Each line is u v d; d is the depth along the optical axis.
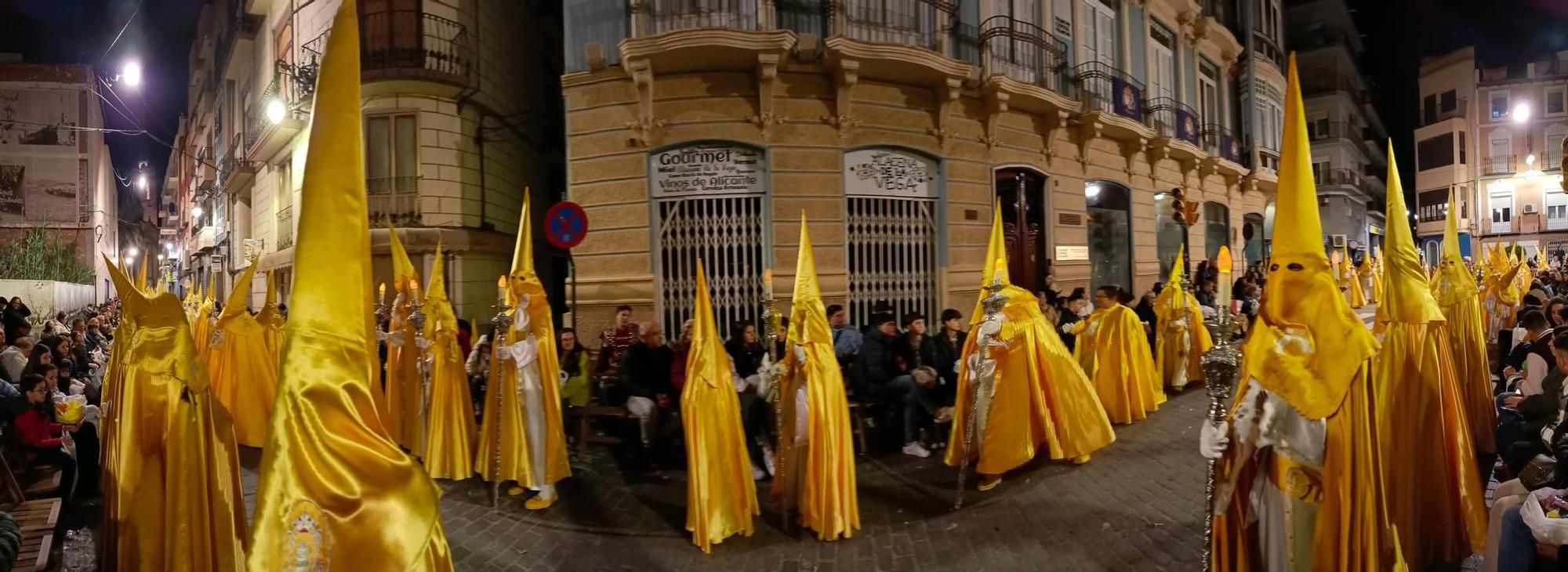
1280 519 3.39
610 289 10.34
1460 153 44.59
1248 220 22.05
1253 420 3.34
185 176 40.34
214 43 27.11
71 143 29.09
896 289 11.43
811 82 10.69
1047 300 11.23
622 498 6.55
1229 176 20.27
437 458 6.96
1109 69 15.58
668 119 10.34
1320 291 3.24
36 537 4.34
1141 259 16.19
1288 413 3.28
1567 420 4.20
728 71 10.42
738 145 10.48
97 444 6.78
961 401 7.05
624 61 9.99
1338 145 34.25
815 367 5.65
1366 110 41.09
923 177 11.65
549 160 18.03
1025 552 5.04
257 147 16.66
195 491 3.51
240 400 8.30
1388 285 4.73
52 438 6.29
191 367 3.58
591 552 5.40
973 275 12.07
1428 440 4.48
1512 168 43.53
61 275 21.62
